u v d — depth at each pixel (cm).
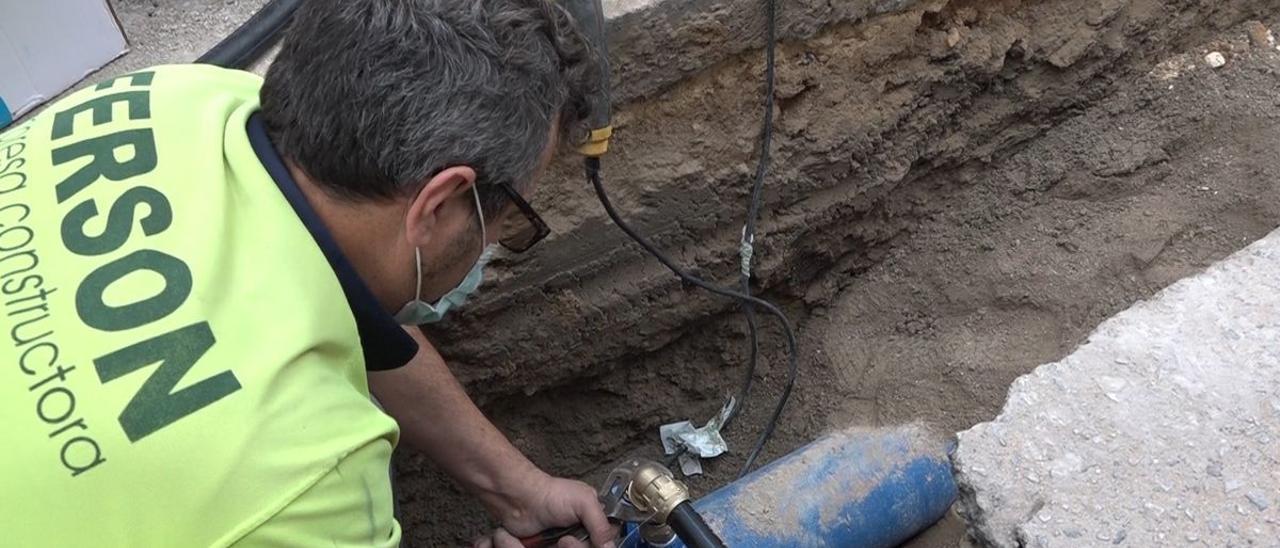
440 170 87
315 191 90
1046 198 213
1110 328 145
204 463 74
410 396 131
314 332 82
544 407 218
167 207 85
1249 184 195
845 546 147
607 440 225
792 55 176
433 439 138
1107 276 192
